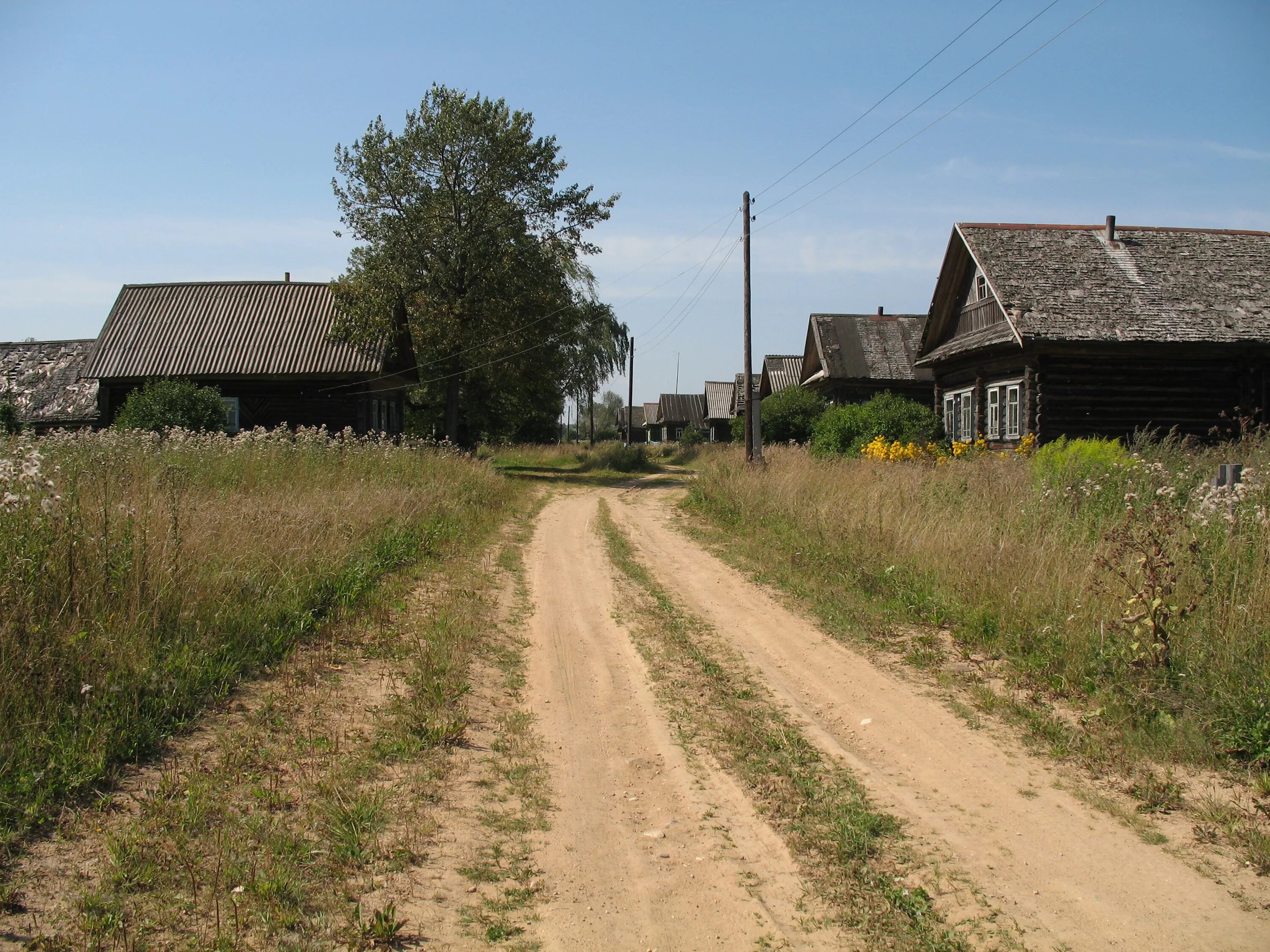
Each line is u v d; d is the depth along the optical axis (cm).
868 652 806
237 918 365
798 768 558
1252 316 2003
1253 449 1424
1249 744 534
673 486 2998
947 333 2597
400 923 371
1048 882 416
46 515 674
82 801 454
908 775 545
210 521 884
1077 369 2030
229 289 3209
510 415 4747
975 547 940
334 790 489
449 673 707
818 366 4203
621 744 600
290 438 1805
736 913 394
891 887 413
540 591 1091
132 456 1341
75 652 563
